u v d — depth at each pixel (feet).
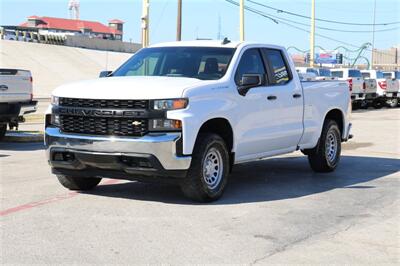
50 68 171.01
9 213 22.40
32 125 61.31
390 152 43.88
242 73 26.91
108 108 23.20
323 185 29.55
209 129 25.43
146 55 28.91
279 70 29.73
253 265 16.74
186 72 26.68
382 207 24.50
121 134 23.11
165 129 22.75
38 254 17.44
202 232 19.99
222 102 24.94
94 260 16.96
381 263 17.15
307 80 32.32
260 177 31.99
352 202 25.44
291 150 30.66
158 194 26.27
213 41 28.53
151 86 23.43
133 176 23.45
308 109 31.45
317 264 16.96
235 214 22.68
